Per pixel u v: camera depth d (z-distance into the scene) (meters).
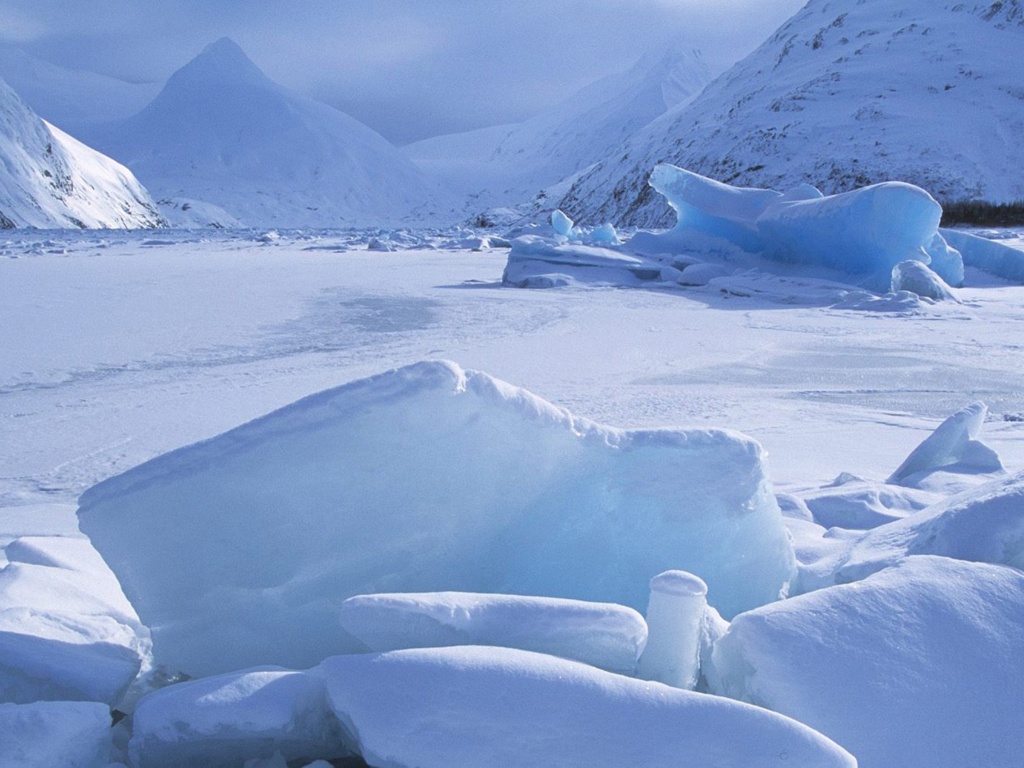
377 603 2.35
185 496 2.60
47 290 20.11
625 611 2.36
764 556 3.16
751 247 25.56
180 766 2.21
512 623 2.37
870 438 7.30
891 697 2.33
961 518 3.09
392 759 2.02
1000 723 2.35
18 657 2.45
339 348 12.44
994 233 51.75
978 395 9.49
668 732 1.99
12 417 8.17
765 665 2.37
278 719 2.12
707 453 3.05
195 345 12.67
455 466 2.67
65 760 2.04
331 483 2.59
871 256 21.81
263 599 2.71
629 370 10.79
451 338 13.43
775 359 11.76
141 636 3.11
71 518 5.09
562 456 2.84
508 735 2.01
